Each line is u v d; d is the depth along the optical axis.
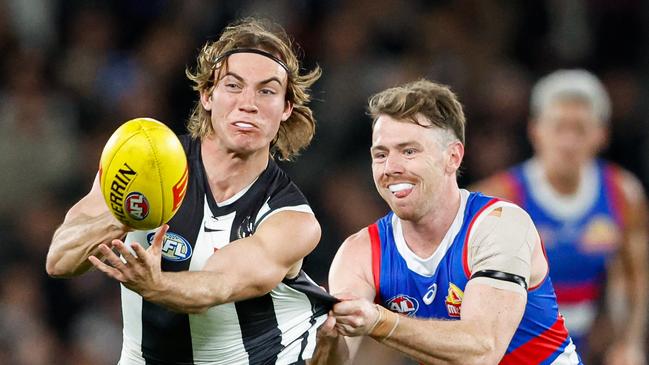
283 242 9.71
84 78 24.41
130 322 10.44
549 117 16.52
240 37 10.00
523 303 10.92
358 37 24.64
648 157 24.39
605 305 19.69
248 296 9.54
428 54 25.03
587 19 27.08
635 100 25.28
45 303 20.38
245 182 10.09
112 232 9.26
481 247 11.05
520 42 26.48
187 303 8.88
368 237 11.80
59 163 22.94
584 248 16.83
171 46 24.00
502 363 11.68
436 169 10.99
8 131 22.80
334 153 22.36
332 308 10.47
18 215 21.95
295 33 24.72
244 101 9.79
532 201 16.81
